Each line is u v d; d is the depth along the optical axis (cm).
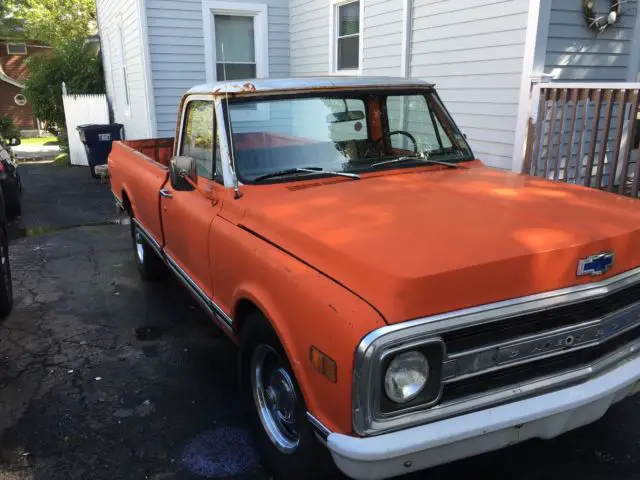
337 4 974
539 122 616
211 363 415
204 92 363
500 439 222
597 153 693
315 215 274
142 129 1155
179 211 391
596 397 233
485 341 215
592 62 660
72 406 358
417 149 402
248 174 332
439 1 740
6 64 2906
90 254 702
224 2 1076
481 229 246
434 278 201
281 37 1151
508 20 643
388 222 258
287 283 241
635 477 288
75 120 1617
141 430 332
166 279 596
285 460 269
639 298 257
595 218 262
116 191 615
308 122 358
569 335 229
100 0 1588
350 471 206
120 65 1348
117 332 470
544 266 221
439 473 293
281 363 269
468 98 720
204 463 302
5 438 325
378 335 194
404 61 815
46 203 1048
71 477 292
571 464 299
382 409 201
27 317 502
